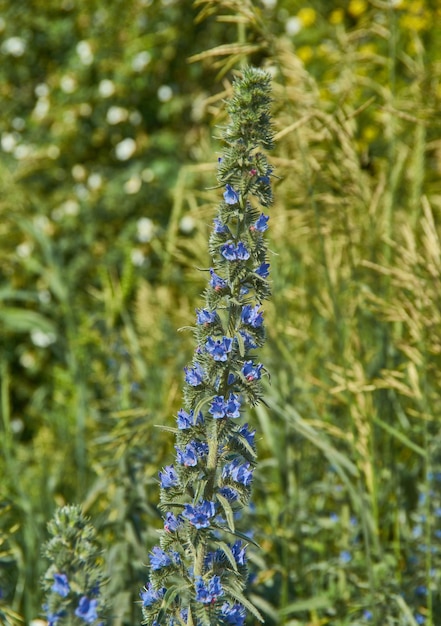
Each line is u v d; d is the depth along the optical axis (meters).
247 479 1.96
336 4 6.95
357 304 3.66
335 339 4.11
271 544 3.77
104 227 7.25
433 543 3.51
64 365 6.57
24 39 7.95
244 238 1.98
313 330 4.68
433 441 3.84
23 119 7.88
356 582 3.38
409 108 4.30
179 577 2.16
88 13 7.88
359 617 3.46
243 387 1.98
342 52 5.03
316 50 6.91
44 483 4.08
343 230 3.78
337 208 3.68
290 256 4.59
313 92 3.64
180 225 6.44
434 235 3.41
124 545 3.20
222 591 1.90
